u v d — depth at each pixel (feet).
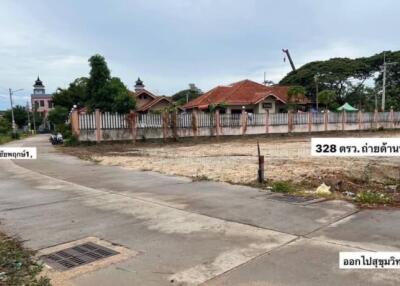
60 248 15.51
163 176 33.24
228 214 20.01
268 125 100.37
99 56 96.78
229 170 35.53
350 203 22.00
